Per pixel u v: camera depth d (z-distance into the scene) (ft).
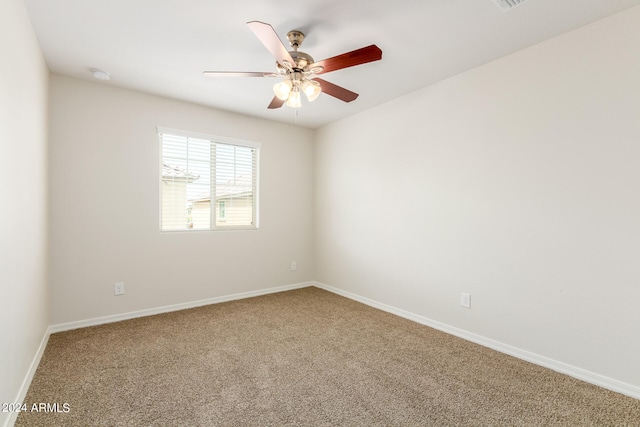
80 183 9.32
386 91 10.17
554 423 5.29
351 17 6.33
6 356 4.84
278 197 13.69
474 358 7.61
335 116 12.84
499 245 8.04
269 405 5.73
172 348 8.02
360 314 10.82
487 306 8.29
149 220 10.52
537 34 6.90
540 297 7.29
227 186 12.47
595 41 6.43
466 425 5.22
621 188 6.15
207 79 9.28
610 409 5.65
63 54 7.86
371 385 6.40
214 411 5.54
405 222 10.53
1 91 4.56
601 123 6.38
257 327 9.53
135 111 10.21
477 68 8.46
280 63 6.41
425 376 6.76
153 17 6.36
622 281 6.16
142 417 5.35
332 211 13.79
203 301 11.68
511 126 7.77
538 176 7.30
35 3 5.90
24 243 5.96
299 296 13.03
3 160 4.66
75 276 9.27
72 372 6.78
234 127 12.36
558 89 6.96
